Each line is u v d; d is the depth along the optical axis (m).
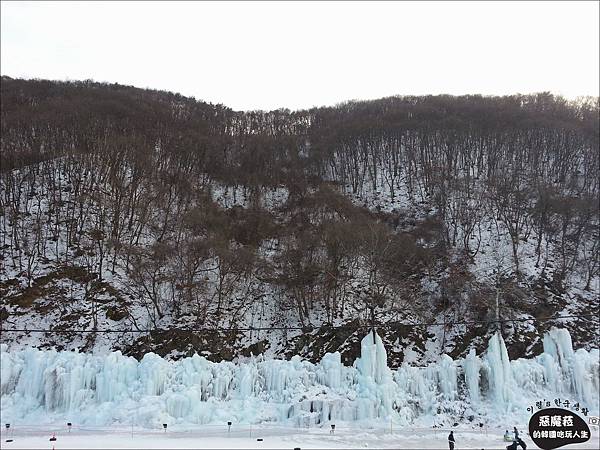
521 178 79.00
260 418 33.62
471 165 85.62
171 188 69.56
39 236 53.97
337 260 54.25
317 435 30.59
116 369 35.09
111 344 45.75
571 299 52.78
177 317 49.41
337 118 124.81
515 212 67.31
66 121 82.88
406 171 87.12
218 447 26.83
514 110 110.06
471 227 64.56
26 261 52.56
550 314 50.09
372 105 137.12
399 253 58.62
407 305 53.38
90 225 59.78
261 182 79.75
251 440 28.75
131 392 34.19
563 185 76.00
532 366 37.94
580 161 86.44
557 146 86.75
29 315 47.03
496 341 37.91
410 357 47.66
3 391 34.38
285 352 47.84
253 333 49.72
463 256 60.28
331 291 54.38
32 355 36.31
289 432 31.27
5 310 46.75
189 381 35.25
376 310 52.62
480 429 33.38
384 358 37.28
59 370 34.53
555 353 38.88
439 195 71.25
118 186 61.78
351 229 56.72
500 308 49.62
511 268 57.06
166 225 62.00
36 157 69.12
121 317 48.53
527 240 62.81
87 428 31.20
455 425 34.09
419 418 34.81
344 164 89.88
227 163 87.19
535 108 117.31
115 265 54.31
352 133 99.31
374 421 33.31
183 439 28.61
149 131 87.75
